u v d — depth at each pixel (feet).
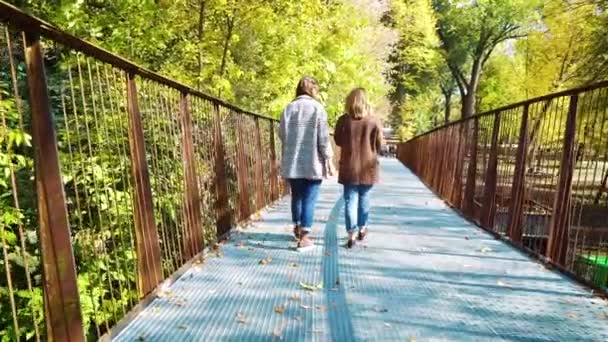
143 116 11.96
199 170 14.20
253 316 9.21
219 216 15.75
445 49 107.45
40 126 6.48
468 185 20.72
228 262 13.16
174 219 12.51
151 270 10.14
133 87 9.77
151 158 12.43
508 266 12.89
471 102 110.32
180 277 11.68
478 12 99.55
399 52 80.28
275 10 28.14
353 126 15.14
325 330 8.57
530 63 78.89
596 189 11.75
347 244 15.01
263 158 23.77
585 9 39.91
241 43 31.94
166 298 10.18
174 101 12.46
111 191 11.41
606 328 8.81
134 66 9.53
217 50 28.12
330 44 42.14
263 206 23.21
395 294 10.55
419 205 24.67
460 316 9.30
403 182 39.70
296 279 11.60
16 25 6.12
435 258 13.66
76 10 16.49
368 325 8.82
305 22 31.78
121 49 19.33
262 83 34.35
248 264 12.95
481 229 18.06
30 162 10.73
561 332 8.62
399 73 86.17
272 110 33.88
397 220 19.90
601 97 11.89
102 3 19.58
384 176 47.03
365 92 15.30
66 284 6.74
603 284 10.88
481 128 20.18
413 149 56.95
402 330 8.61
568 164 12.31
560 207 12.56
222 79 25.89
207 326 8.72
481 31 103.96
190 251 12.75
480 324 8.93
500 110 17.66
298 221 15.03
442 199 27.17
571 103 12.40
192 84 25.03
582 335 8.50
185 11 25.16
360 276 11.88
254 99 34.50
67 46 7.33
